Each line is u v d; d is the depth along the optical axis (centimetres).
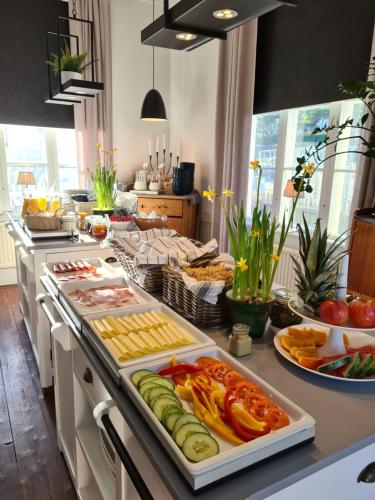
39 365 247
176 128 503
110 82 446
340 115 300
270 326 132
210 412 81
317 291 100
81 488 153
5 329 333
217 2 128
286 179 364
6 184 436
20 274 316
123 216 270
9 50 406
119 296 149
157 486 79
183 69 478
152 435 77
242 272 120
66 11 425
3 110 413
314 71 302
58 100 346
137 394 84
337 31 279
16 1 402
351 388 96
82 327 124
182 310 139
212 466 64
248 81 353
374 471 82
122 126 478
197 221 465
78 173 455
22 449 198
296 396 92
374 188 251
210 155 448
